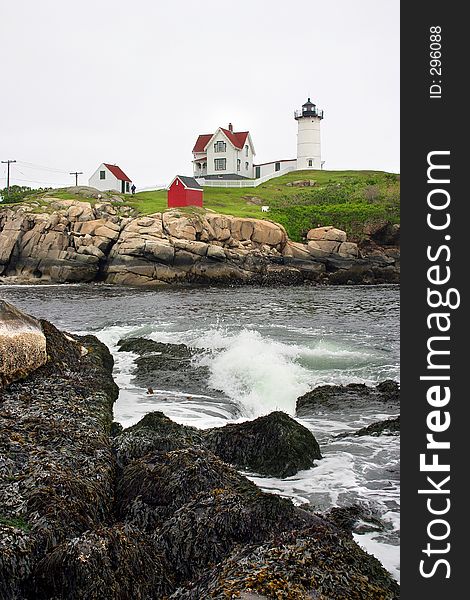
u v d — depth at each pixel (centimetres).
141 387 1359
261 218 5625
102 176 7375
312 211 6069
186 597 479
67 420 892
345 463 861
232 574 475
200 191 6081
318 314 2667
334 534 533
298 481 805
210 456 741
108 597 488
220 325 2245
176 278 4900
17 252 5144
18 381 1077
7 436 775
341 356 1608
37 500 604
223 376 1395
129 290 4294
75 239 5103
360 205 6203
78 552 505
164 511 644
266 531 576
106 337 1941
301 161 8869
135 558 524
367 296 3725
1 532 541
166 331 2053
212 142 8006
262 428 884
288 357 1567
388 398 1205
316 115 8756
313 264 5200
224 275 4953
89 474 696
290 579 461
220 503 606
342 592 462
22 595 508
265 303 3225
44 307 3055
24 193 6650
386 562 585
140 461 725
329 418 1112
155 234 4972
